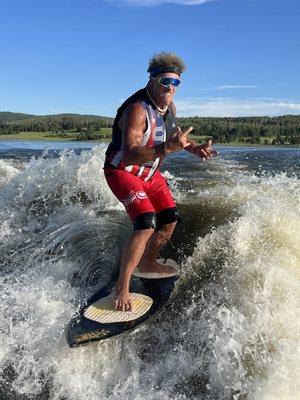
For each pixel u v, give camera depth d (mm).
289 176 9039
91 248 5375
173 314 4484
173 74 4305
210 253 4953
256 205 5320
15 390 4035
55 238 5684
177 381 4008
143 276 4875
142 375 4113
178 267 4988
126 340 4316
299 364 3803
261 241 4883
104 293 4703
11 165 9961
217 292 4539
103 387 4055
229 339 4027
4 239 5914
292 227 4922
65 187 6512
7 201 6562
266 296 4379
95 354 4230
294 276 4539
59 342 4297
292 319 4168
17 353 4301
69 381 4078
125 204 4512
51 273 5191
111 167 4586
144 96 4379
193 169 10211
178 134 3982
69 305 4688
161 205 4883
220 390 3861
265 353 3932
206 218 5496
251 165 10992
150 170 4676
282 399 3705
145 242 4414
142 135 4359
